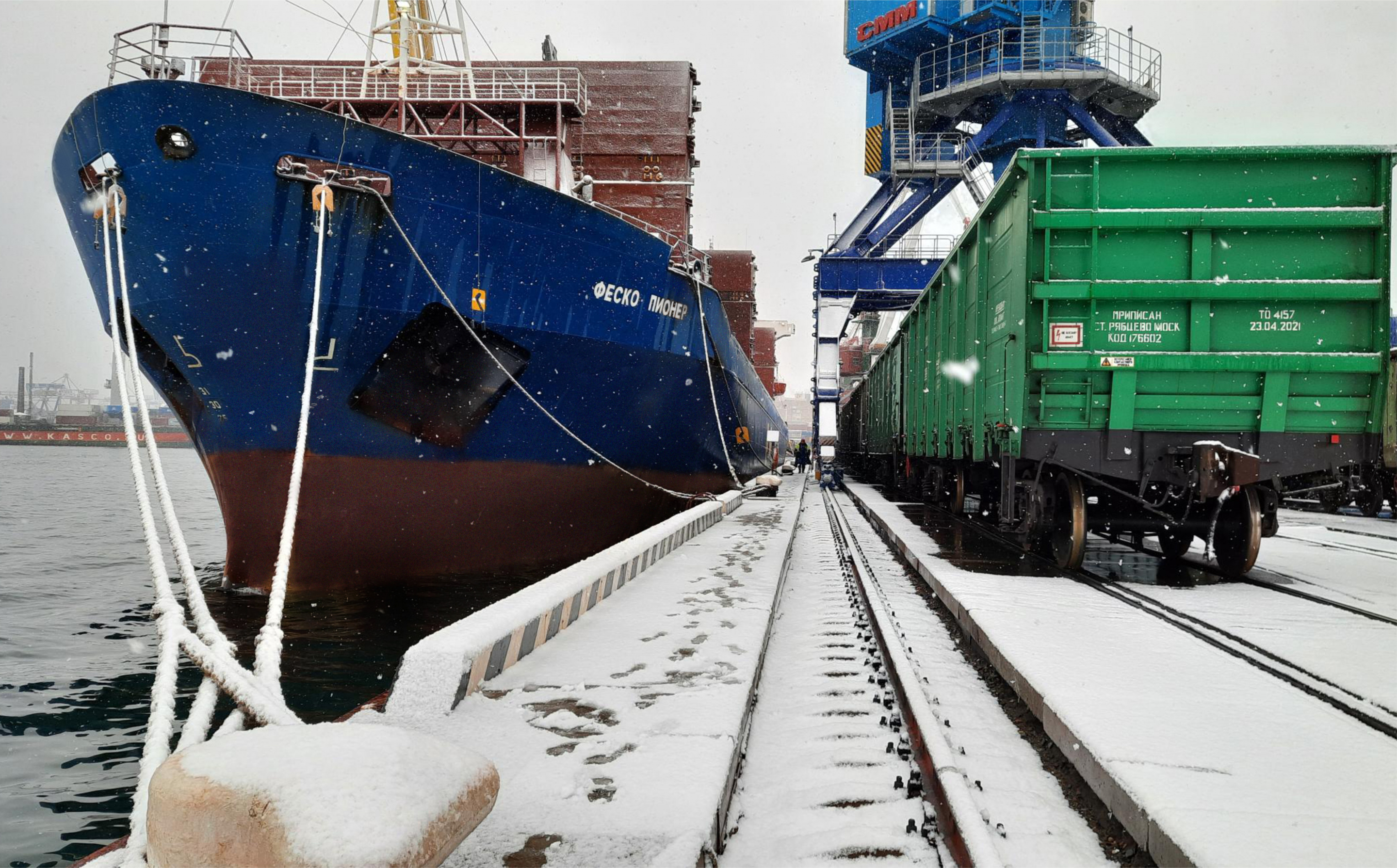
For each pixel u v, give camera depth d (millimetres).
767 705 4965
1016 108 33469
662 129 20094
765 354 41344
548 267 11977
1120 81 32719
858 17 35781
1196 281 8586
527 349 11961
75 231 11055
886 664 5867
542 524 13336
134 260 9773
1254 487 8719
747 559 9602
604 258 12883
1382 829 2758
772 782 3789
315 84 16344
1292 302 8594
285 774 1591
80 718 6781
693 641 5367
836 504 22672
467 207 10867
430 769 1739
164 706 2930
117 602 12016
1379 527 16406
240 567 11398
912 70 36031
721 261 27953
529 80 17578
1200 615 6719
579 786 3029
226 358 10203
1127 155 8805
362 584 11523
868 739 4281
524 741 3492
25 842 4633
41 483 44844
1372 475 17844
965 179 33344
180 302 9859
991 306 11156
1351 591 8195
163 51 10359
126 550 18641
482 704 3998
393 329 10562
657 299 14320
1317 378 8531
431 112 15750
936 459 17625
